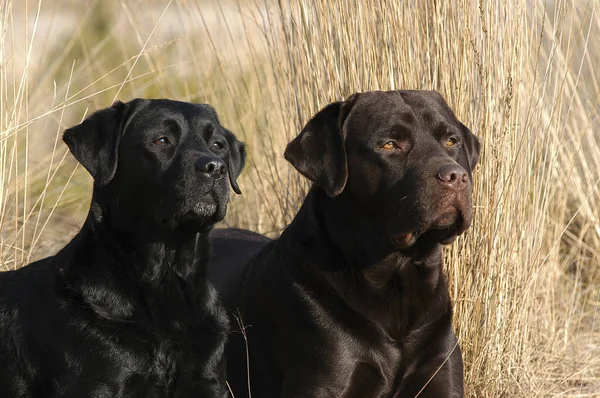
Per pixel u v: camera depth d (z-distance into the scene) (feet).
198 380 26.30
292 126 36.45
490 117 31.53
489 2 31.58
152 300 26.17
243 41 42.80
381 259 26.81
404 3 32.19
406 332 27.22
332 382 26.76
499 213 31.78
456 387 27.81
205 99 45.68
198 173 25.23
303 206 28.73
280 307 28.04
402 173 26.20
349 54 33.24
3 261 35.45
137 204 26.02
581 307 40.68
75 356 25.03
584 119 40.86
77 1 59.16
